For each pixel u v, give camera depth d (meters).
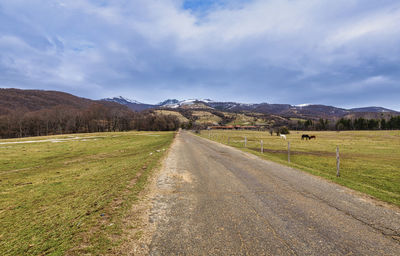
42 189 7.28
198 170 9.42
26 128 82.81
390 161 14.95
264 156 14.17
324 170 11.95
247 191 6.24
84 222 4.12
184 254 3.02
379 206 5.00
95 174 9.38
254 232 3.69
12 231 4.05
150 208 4.84
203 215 4.45
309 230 3.77
